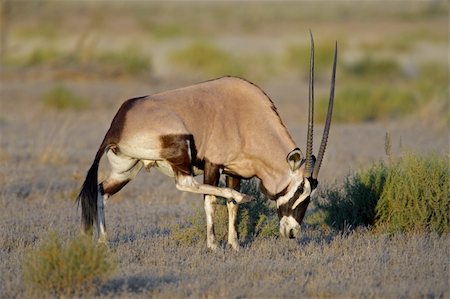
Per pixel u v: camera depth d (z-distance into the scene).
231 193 26.58
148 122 26.25
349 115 73.50
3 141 55.44
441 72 112.31
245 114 27.42
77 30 195.50
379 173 31.17
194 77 111.81
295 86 103.75
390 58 122.94
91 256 22.20
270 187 27.36
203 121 26.78
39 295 21.77
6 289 22.23
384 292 21.95
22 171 44.03
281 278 23.44
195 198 38.19
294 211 26.83
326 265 25.02
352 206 31.14
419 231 29.67
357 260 25.69
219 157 27.03
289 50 127.00
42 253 22.17
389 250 26.83
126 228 31.41
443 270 24.11
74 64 104.06
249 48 158.38
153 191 40.16
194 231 28.89
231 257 26.38
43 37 168.50
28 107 77.62
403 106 76.06
